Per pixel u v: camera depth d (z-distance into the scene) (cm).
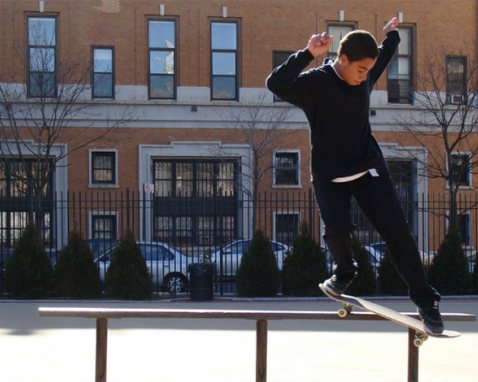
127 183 2819
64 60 2711
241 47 2889
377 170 480
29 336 1135
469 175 2902
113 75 2828
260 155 2784
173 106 2853
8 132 2672
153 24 2866
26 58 2716
